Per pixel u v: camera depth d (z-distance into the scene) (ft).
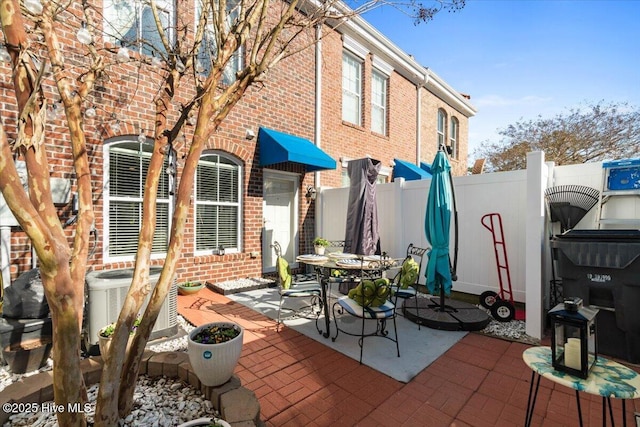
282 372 10.44
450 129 47.26
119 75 16.42
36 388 7.46
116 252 16.92
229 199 21.99
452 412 8.50
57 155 14.64
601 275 11.80
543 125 47.11
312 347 12.36
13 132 13.64
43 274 4.57
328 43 28.60
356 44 31.12
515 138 49.75
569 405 8.85
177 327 13.00
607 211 14.52
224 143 21.08
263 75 9.86
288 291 14.71
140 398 7.89
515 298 17.26
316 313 16.34
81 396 5.46
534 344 12.87
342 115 30.53
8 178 4.01
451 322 14.30
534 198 13.66
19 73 4.78
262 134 22.86
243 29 6.94
